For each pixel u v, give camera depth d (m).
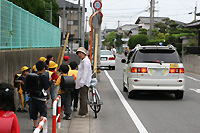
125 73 12.72
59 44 29.31
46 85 6.46
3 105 3.40
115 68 27.02
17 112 8.80
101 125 7.57
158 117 8.45
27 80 6.38
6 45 9.96
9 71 9.70
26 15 13.19
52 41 23.86
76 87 8.20
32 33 14.71
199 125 7.59
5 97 3.41
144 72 10.73
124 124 7.68
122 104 10.36
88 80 8.19
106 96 12.00
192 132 6.93
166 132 6.93
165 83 10.76
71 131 6.88
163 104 10.40
